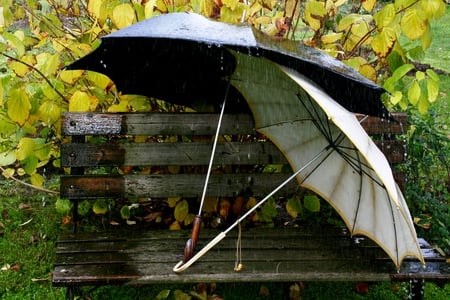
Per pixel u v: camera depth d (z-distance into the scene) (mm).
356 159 2350
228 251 2586
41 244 3309
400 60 3107
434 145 3609
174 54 2609
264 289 2971
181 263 2383
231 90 2873
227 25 2229
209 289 2963
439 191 3701
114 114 2871
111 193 2889
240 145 2967
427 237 3396
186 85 2873
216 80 2824
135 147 2896
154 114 2896
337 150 2432
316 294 3004
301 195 3033
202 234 2748
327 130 2443
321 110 2414
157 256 2518
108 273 2346
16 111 2795
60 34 3297
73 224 2896
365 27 3127
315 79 2180
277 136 2727
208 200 3176
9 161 3166
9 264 3129
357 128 1895
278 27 3113
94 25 3039
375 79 3090
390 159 3068
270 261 2498
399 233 2250
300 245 2666
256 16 3246
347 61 3094
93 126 2861
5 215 3582
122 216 3355
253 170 3369
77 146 2857
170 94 2908
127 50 2510
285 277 2381
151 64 2684
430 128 3676
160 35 1976
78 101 2895
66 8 3307
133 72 2725
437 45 8422
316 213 3514
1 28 2904
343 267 2465
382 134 3100
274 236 2754
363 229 2404
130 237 2697
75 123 2848
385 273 2422
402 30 2920
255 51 1999
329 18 3336
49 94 2963
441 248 3316
